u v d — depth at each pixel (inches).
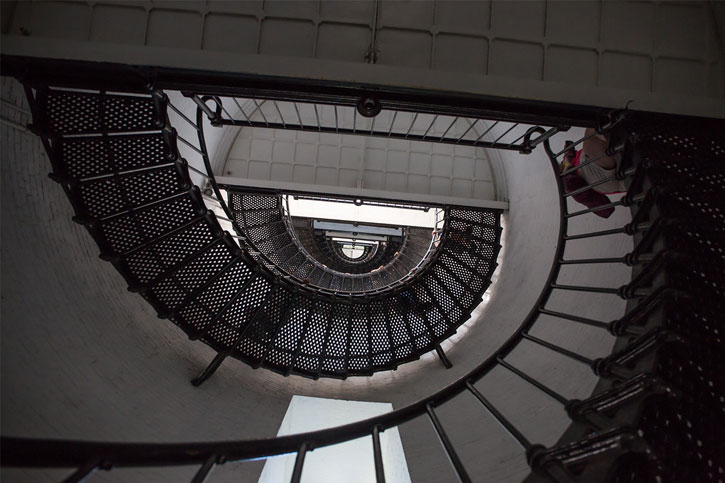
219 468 121.9
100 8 105.6
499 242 243.9
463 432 139.7
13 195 108.0
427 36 108.3
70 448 48.7
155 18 105.8
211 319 160.7
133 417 109.7
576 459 56.3
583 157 124.8
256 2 106.7
